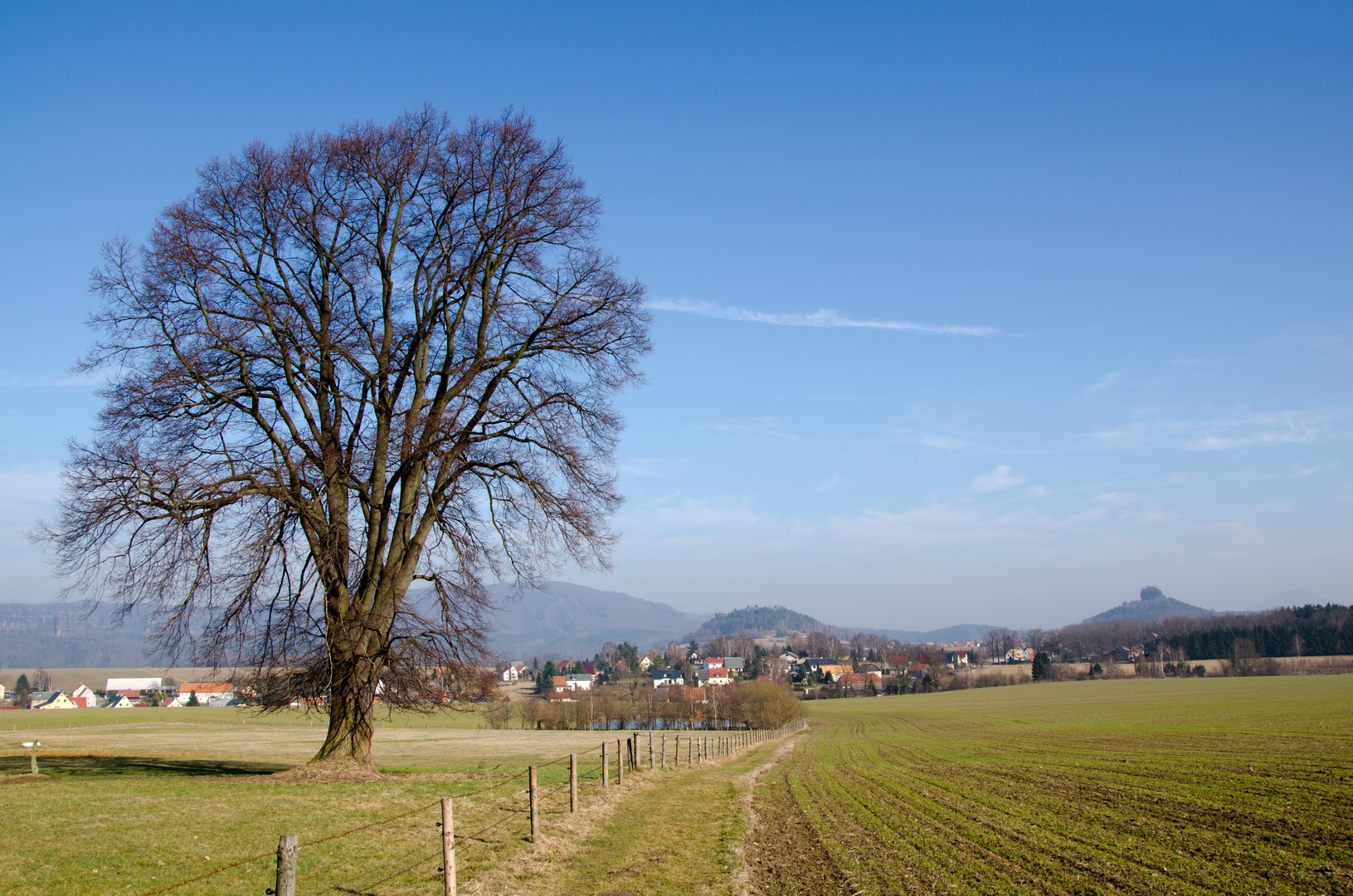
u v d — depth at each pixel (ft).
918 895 37.88
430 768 88.94
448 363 65.82
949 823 58.59
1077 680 554.05
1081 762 101.86
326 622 59.57
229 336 60.44
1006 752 127.95
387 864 37.09
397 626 63.31
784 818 63.21
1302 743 109.60
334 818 44.65
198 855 35.58
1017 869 42.70
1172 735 139.74
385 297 65.26
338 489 61.62
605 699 325.83
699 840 50.19
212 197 62.28
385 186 65.26
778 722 284.00
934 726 237.25
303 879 33.71
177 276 59.77
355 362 61.11
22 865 32.78
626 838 49.03
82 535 55.77
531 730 286.05
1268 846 46.42
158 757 100.58
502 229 66.95
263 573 57.36
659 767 93.97
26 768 74.59
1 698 567.18
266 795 50.57
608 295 69.82
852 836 54.03
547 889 36.65
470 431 65.26
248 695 61.67
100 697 563.89
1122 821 56.49
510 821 49.03
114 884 30.99
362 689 60.29
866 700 466.70
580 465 68.28
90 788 52.90
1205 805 61.77
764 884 40.73
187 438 60.13
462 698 67.82
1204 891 37.09
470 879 35.78
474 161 66.08
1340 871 40.06
